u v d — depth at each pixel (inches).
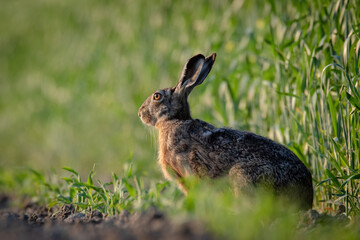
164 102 486.6
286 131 515.8
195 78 478.6
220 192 409.4
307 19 547.2
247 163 398.9
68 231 321.1
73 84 1074.7
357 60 436.8
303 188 394.6
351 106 430.3
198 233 289.7
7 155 993.5
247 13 725.9
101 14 1160.2
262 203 328.8
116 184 440.5
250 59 653.3
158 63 848.9
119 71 959.0
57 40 1357.0
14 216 440.1
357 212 403.5
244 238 283.3
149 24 948.0
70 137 991.0
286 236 302.8
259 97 599.2
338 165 417.7
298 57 534.9
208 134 431.2
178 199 448.5
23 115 1199.6
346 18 480.4
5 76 1456.7
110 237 291.9
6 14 1734.7
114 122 914.7
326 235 312.5
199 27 786.8
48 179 581.0
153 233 296.0
